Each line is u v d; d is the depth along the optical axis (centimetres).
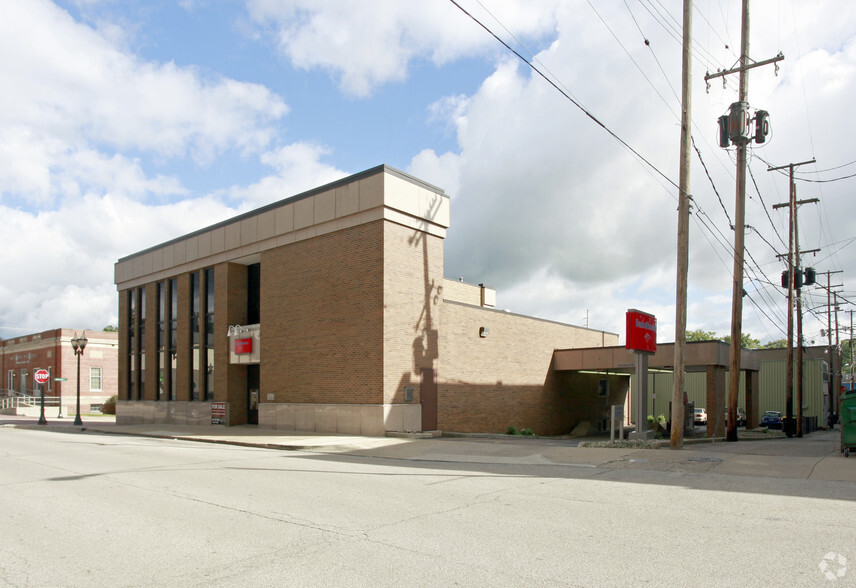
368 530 700
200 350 3017
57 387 5025
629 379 4031
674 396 1644
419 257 2311
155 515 805
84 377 5159
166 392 3256
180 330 3162
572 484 1027
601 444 1712
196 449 1822
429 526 717
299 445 1791
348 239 2275
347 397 2219
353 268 2244
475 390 2602
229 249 2842
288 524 737
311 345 2373
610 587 497
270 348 2553
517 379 2917
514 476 1138
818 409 4900
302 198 2475
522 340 2981
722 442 2188
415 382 2247
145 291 3509
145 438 2384
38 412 4831
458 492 956
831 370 5469
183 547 641
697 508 805
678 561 566
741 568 543
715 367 2705
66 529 734
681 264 1641
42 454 1661
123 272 3681
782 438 2966
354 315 2222
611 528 696
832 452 1566
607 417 3722
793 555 581
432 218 2361
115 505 881
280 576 537
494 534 674
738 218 2186
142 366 3516
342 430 2219
